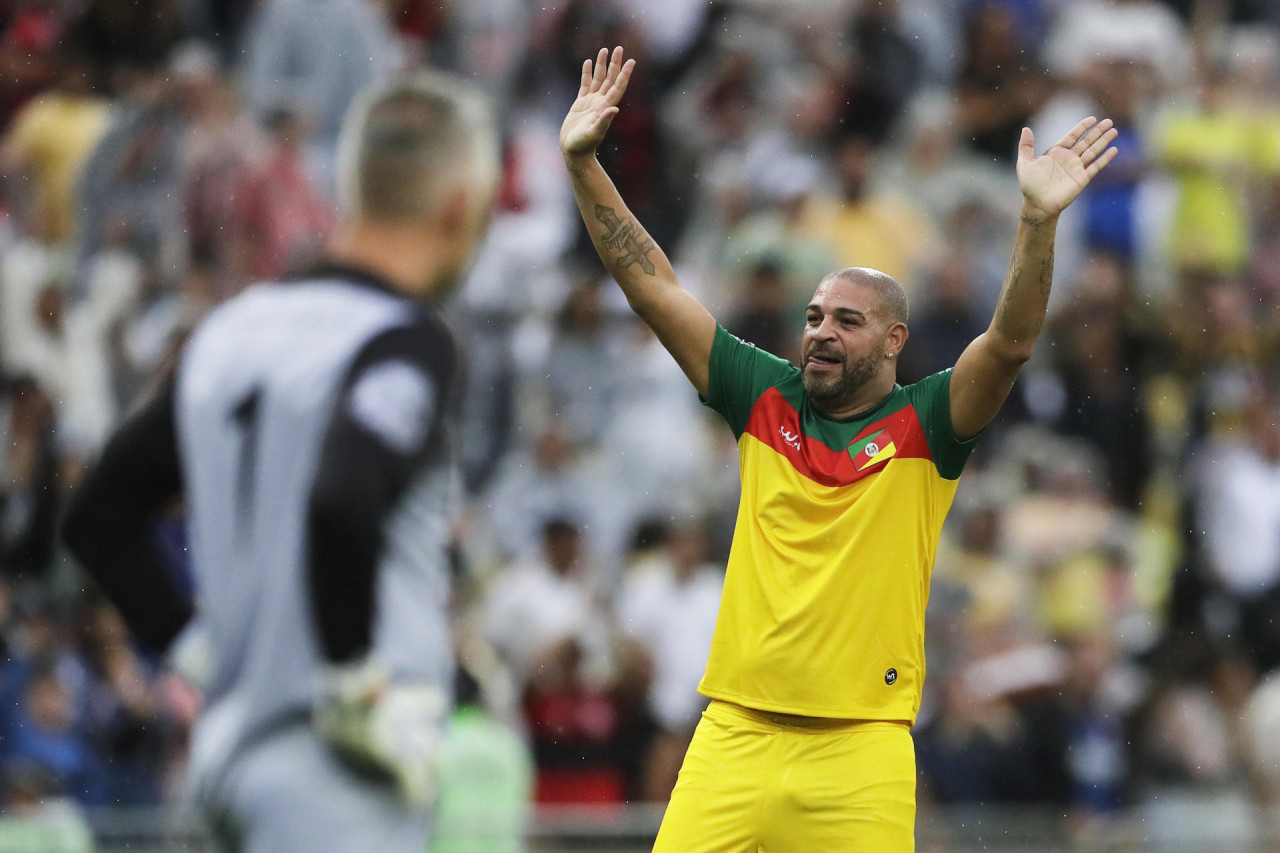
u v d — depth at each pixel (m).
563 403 40.06
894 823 14.80
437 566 10.01
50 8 48.59
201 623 10.46
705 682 15.47
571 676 31.55
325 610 9.62
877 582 14.95
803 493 15.11
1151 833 29.75
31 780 29.69
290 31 46.16
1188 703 30.95
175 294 41.94
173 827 24.23
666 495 38.41
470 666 24.92
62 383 40.31
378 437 9.78
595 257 44.75
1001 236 44.09
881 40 47.62
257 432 10.05
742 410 15.77
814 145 46.53
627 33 48.22
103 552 10.68
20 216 44.78
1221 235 44.16
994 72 47.56
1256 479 38.84
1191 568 37.69
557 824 24.33
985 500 36.12
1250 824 29.77
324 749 9.68
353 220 10.86
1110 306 41.03
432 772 9.70
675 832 15.28
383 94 10.97
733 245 43.12
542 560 34.06
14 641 30.89
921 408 15.30
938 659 33.38
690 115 47.25
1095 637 32.31
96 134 44.56
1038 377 40.38
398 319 10.30
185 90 44.00
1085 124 14.81
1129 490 39.47
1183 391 41.34
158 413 10.44
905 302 15.64
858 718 14.84
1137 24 47.66
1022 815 26.81
